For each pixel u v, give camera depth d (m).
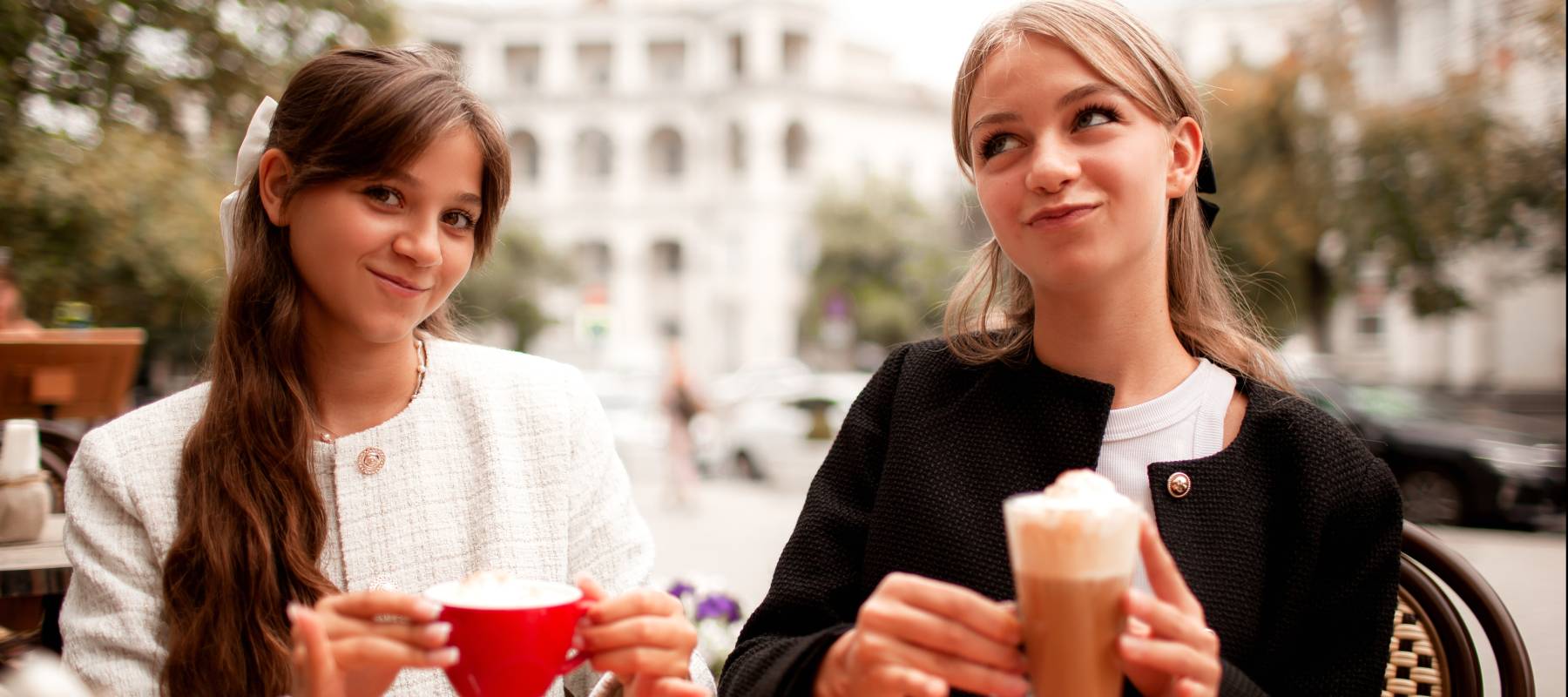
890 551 1.35
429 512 1.61
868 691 0.95
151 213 8.64
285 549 1.47
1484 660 4.27
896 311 39.31
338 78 1.48
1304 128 15.12
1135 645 0.87
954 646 0.92
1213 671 0.88
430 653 1.00
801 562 1.42
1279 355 1.58
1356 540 1.29
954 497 1.34
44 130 6.95
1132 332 1.33
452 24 50.34
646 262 50.09
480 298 38.41
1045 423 1.34
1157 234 1.30
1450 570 1.52
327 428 1.63
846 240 40.31
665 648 1.14
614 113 50.12
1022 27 1.26
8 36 6.07
